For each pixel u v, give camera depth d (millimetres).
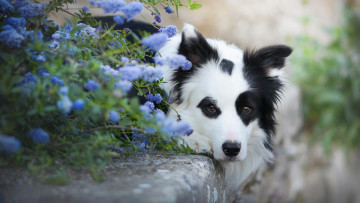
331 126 6762
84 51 2428
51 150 2131
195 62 3420
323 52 7055
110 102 1864
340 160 6734
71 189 1723
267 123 3633
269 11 7102
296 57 6617
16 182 1792
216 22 6863
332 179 6488
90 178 1912
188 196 1935
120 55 2574
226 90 3229
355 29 7137
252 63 3488
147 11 4754
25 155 1977
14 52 2055
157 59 2363
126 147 2627
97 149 2055
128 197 1621
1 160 1895
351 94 6785
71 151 2062
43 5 2424
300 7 7238
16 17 2414
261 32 6914
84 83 2078
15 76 1879
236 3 7074
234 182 3648
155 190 1728
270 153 3746
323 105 6832
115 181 1874
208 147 3291
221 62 3406
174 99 3455
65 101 1760
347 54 6922
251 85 3338
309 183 6234
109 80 2041
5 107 1863
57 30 2547
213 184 2697
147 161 2473
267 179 5012
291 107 5879
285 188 5398
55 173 1944
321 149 6672
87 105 1940
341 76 6836
